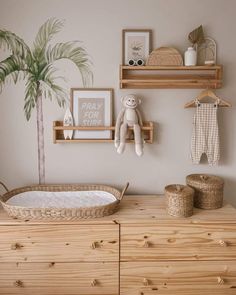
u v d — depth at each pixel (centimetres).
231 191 225
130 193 224
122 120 209
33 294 182
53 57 209
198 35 200
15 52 208
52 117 215
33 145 217
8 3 204
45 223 175
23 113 213
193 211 193
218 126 218
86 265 180
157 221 178
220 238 180
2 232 175
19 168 218
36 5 205
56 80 211
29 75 210
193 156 214
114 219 178
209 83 204
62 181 221
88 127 208
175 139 220
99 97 213
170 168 223
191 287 184
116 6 207
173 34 209
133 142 210
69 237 177
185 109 217
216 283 184
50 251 178
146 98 215
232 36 210
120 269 181
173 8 208
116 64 211
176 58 203
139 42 209
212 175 220
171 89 215
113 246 179
